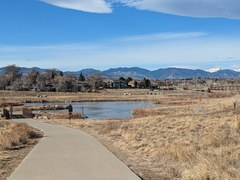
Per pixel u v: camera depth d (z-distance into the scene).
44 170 11.28
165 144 16.41
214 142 15.16
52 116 48.06
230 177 9.35
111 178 10.09
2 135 19.73
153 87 195.00
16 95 124.12
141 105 79.75
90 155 14.35
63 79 169.38
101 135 23.64
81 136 22.38
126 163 13.17
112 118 46.22
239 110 30.34
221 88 160.50
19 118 45.69
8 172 11.81
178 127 22.47
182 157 12.70
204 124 22.34
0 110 58.16
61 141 19.55
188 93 132.38
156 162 13.20
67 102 99.00
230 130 18.48
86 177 10.22
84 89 167.12
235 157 11.79
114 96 120.56
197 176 9.72
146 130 22.84
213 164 10.40
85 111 64.25
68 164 12.30
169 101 85.44
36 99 103.56
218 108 40.28
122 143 18.44
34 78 172.88
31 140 20.91
